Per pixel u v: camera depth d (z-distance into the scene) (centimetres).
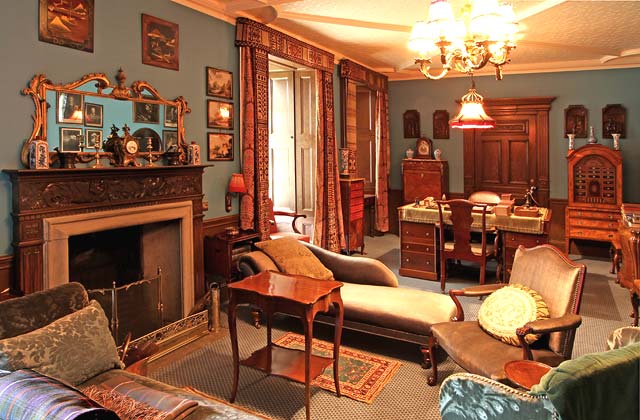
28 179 277
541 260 279
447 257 489
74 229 302
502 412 137
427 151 789
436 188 754
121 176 330
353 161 688
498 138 748
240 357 327
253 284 276
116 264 373
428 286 507
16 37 284
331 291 264
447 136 780
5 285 280
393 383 291
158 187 361
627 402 128
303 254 395
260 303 261
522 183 738
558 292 254
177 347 346
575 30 507
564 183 712
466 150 768
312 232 610
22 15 287
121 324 331
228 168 462
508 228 478
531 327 225
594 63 677
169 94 392
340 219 630
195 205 400
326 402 269
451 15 299
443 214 508
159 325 359
